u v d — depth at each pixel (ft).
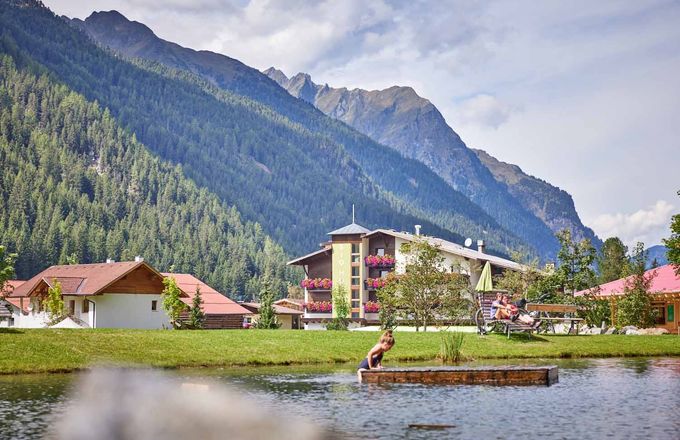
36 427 60.54
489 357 119.03
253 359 109.60
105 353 106.63
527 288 191.93
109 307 226.58
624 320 187.11
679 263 176.96
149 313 233.35
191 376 93.56
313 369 103.40
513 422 61.67
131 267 229.04
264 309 267.59
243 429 59.88
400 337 128.36
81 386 83.30
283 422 62.49
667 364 110.11
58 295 224.94
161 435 58.90
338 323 265.75
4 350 102.89
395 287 182.19
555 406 69.56
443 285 181.06
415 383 86.58
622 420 62.34
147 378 91.04
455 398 74.84
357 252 313.32
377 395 76.79
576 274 185.16
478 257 253.24
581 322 189.47
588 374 96.02
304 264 326.65
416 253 186.09
